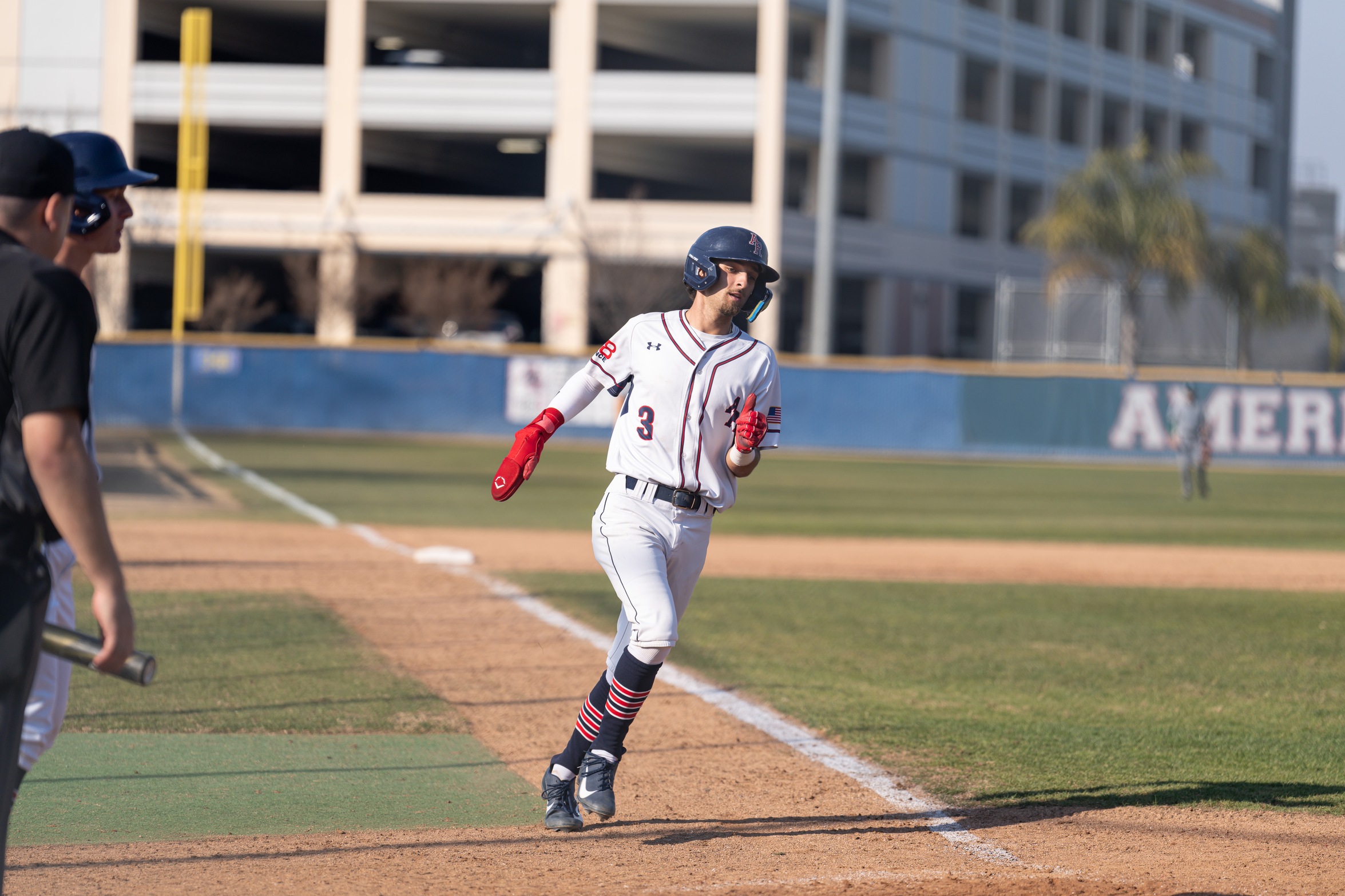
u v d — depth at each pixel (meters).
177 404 118.25
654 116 149.88
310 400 119.56
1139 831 17.09
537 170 179.88
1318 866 15.77
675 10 152.00
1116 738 22.42
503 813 17.44
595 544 16.97
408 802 17.81
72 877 14.38
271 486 72.88
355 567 42.28
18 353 9.64
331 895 14.03
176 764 19.44
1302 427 115.81
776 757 20.72
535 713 23.31
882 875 15.04
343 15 152.12
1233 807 18.31
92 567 9.90
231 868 14.86
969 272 176.00
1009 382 116.69
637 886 14.52
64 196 10.59
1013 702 25.36
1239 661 30.17
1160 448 116.12
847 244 157.75
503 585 39.16
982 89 178.12
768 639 31.94
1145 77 195.00
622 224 150.62
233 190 170.75
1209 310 140.75
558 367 119.88
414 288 150.25
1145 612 37.47
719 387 16.33
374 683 25.34
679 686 26.05
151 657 10.20
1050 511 71.00
